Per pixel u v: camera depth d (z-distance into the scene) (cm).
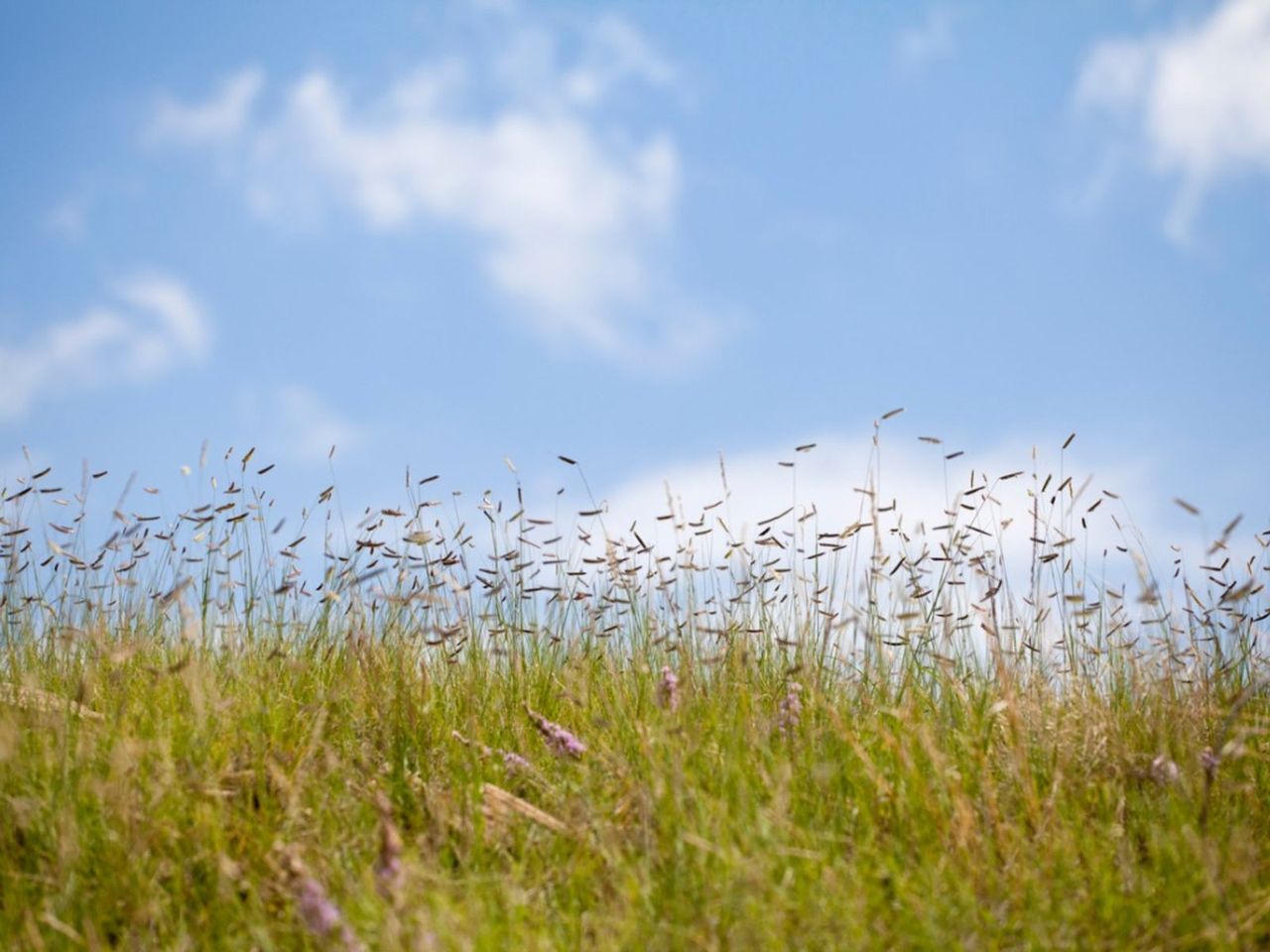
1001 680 418
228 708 429
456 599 542
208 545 525
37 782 376
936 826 352
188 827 361
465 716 485
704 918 298
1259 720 448
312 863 346
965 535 525
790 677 488
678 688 451
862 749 397
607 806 380
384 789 405
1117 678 497
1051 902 314
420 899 306
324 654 517
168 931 320
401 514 543
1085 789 395
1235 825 373
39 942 302
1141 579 472
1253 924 304
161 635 534
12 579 548
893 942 297
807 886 313
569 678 512
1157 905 319
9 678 500
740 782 360
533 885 338
